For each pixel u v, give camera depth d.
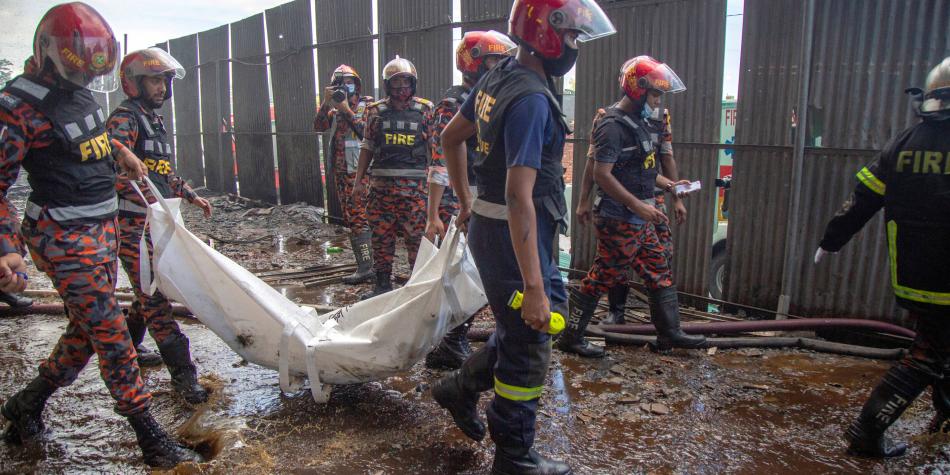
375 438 3.17
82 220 2.70
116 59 2.66
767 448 3.11
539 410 3.51
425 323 3.12
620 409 3.53
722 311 5.39
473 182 4.05
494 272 2.49
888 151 2.89
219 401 3.55
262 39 11.02
